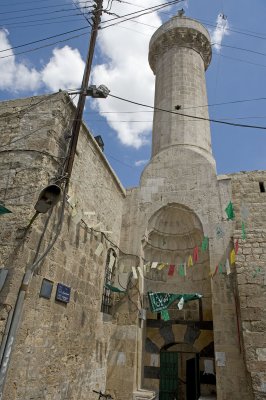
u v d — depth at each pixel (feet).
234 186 39.91
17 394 17.80
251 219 36.99
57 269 23.38
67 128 26.43
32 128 24.85
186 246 40.24
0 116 26.50
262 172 40.19
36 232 20.93
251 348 26.53
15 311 17.95
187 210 39.22
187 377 41.50
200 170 41.09
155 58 59.93
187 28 55.77
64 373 23.56
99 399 28.89
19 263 19.08
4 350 16.90
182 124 46.91
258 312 27.84
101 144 39.86
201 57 57.31
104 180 35.12
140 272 36.73
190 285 38.34
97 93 25.46
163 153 44.29
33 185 21.90
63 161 24.81
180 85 51.08
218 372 29.17
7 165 23.40
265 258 30.42
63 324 23.80
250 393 26.91
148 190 41.96
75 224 27.04
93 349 29.35
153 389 34.32
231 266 33.53
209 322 35.91
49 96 26.08
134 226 39.96
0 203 21.65
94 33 28.48
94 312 29.91
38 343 20.30
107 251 34.83
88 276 29.07
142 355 35.76
